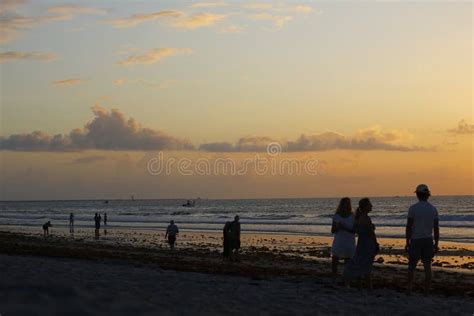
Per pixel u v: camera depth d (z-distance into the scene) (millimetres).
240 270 17391
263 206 158000
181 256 24562
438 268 21266
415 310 9312
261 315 7969
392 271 19281
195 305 8383
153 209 148875
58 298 6676
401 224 58719
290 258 23828
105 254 23531
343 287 12094
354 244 12211
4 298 6465
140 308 6723
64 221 82812
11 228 63625
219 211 122500
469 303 10469
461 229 48781
